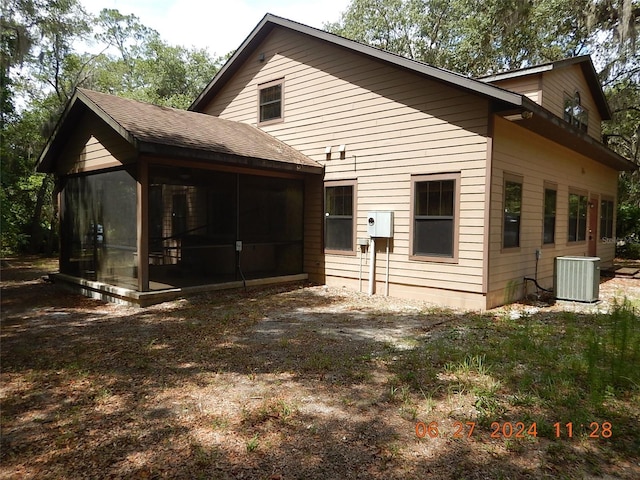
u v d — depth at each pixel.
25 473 2.48
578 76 11.25
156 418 3.16
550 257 9.45
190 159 7.47
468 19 18.97
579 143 9.59
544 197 9.05
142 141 6.27
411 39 23.70
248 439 2.86
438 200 7.57
